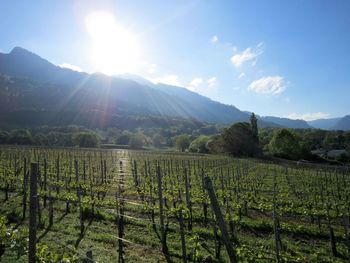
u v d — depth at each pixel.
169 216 13.27
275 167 38.28
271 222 12.61
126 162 38.62
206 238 10.83
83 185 18.31
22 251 7.82
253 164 41.59
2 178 19.55
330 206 15.75
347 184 25.34
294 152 62.06
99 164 34.38
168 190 17.73
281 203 16.45
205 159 46.22
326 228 12.56
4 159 33.12
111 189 19.47
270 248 10.02
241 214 14.30
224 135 64.81
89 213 13.29
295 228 11.91
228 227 12.13
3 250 8.16
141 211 14.05
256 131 64.81
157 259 8.83
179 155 55.84
